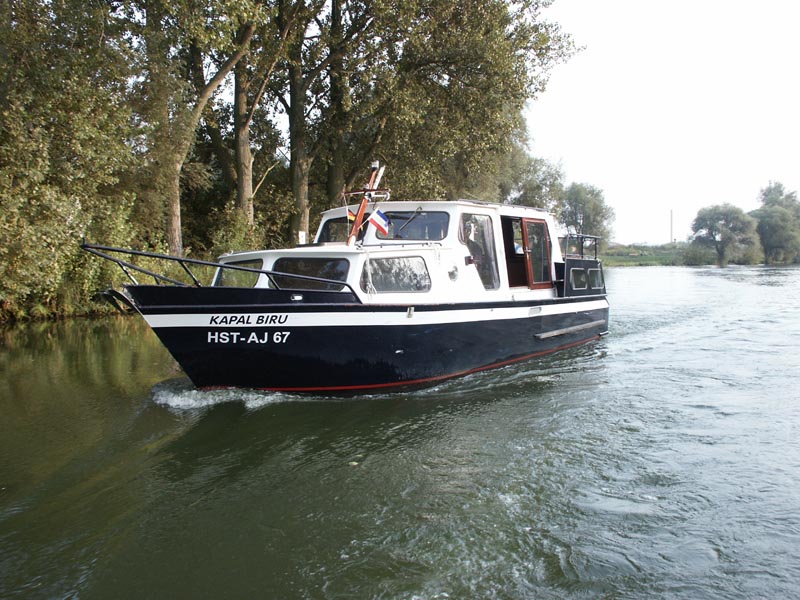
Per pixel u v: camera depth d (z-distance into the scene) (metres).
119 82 15.57
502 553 3.72
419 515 4.19
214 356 6.55
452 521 4.11
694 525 4.02
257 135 25.42
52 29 13.70
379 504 4.35
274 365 6.68
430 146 21.92
